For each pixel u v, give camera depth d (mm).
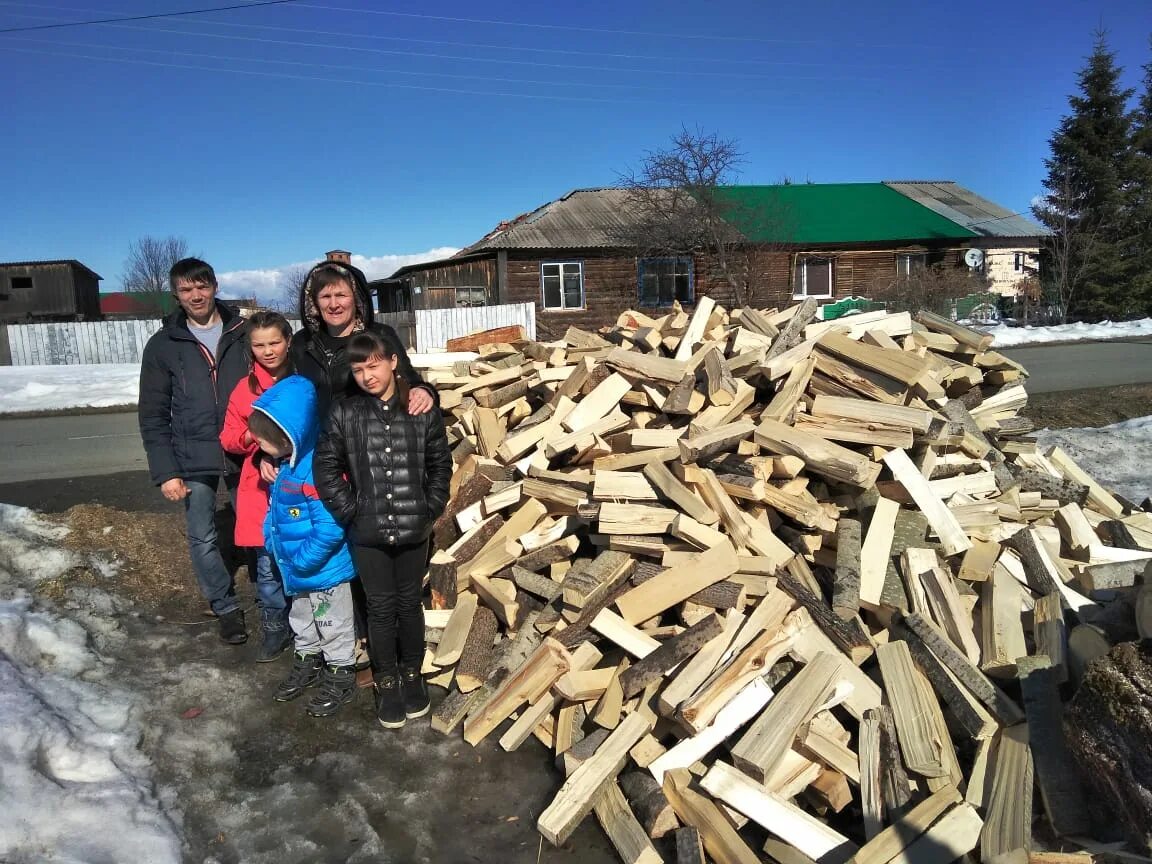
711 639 2914
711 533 3162
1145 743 2008
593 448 3811
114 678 3412
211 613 4219
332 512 2969
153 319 21031
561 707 3123
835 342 4047
